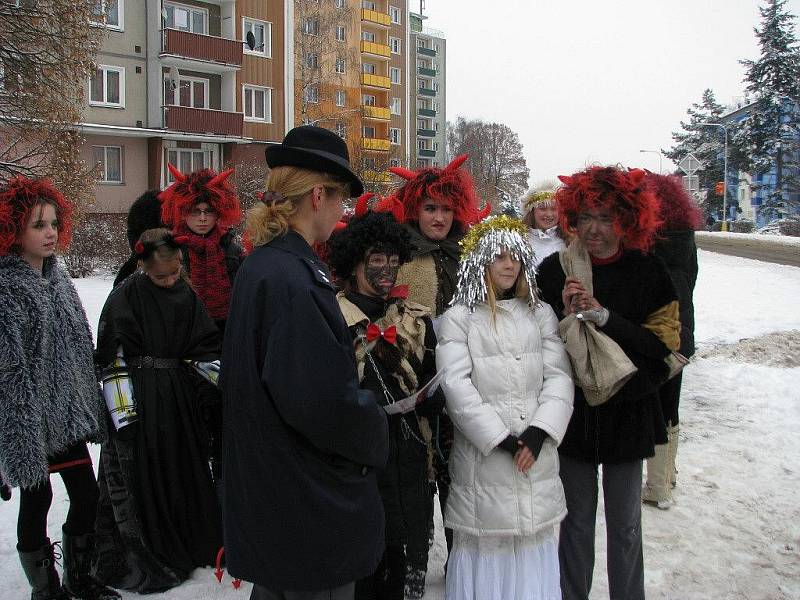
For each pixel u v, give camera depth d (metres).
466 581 2.92
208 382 3.44
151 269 3.31
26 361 2.83
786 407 6.29
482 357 2.91
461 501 2.91
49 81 12.49
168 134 25.02
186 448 3.39
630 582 2.96
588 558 3.01
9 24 12.06
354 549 2.08
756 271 18.47
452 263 3.51
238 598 3.21
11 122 12.23
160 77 25.33
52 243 2.99
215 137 26.39
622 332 2.79
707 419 6.00
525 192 5.36
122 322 3.30
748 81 50.56
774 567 3.57
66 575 3.12
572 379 2.95
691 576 3.47
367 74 50.00
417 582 3.07
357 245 2.96
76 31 12.63
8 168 11.77
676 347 2.90
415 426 2.96
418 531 2.92
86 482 3.13
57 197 3.07
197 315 3.47
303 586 2.02
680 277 3.61
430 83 71.62
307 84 34.25
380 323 2.96
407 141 57.12
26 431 2.79
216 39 26.39
